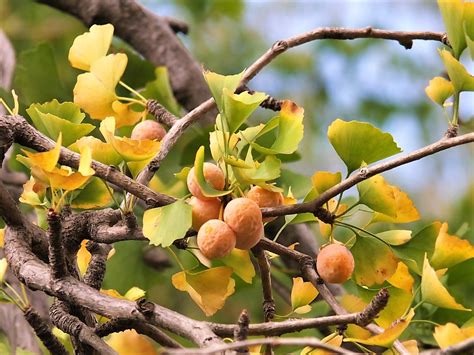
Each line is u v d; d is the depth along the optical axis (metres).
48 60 2.06
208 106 1.68
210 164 1.57
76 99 1.72
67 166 1.61
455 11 1.64
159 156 1.66
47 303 2.06
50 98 2.06
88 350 1.63
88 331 1.60
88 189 1.68
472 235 2.64
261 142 1.86
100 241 1.63
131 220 1.61
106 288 2.06
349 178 1.59
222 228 1.54
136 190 1.59
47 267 1.60
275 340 1.45
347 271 1.60
